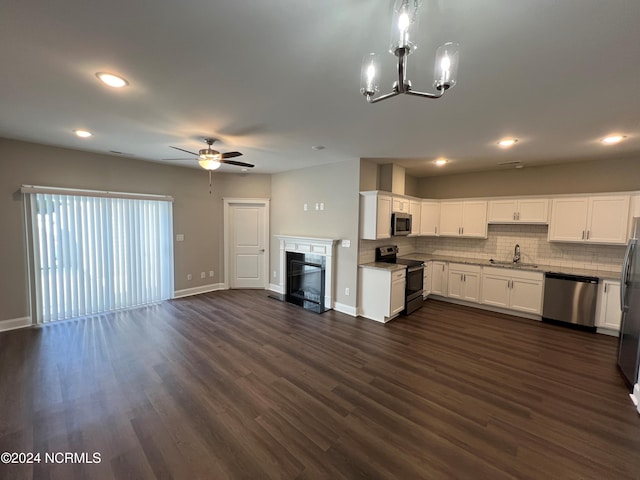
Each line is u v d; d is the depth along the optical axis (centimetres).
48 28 147
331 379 279
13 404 234
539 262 496
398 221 492
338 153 423
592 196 423
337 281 495
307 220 545
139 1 128
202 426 213
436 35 150
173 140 362
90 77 201
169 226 532
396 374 290
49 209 404
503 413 232
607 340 379
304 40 158
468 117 269
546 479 172
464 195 577
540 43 155
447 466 181
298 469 178
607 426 219
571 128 293
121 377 276
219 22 143
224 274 624
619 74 186
